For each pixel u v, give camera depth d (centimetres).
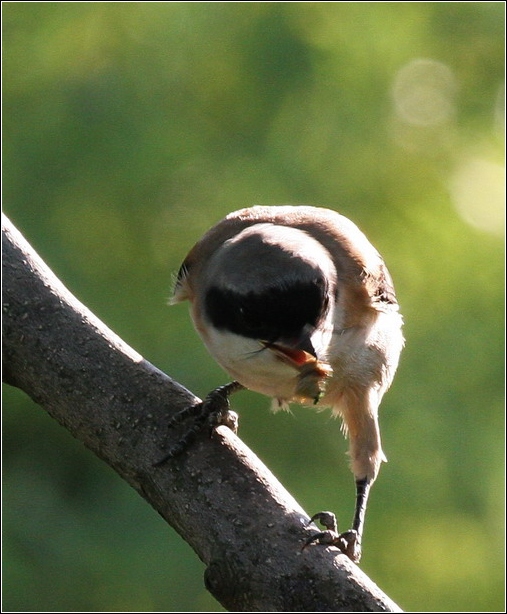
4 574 1139
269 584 445
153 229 1302
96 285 1275
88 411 508
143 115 1281
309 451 1233
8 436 1285
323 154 1311
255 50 1315
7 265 534
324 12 1348
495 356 1298
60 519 1219
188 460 487
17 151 1266
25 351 520
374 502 1209
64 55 1323
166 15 1342
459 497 1238
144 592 1148
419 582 1274
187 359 1179
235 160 1292
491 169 1424
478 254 1352
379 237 1338
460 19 1421
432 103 1418
